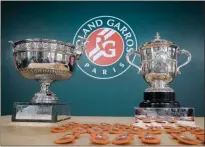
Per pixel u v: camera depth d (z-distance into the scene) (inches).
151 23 90.0
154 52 44.6
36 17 91.4
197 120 42.3
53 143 19.8
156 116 38.4
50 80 42.3
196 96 87.9
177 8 90.2
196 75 88.1
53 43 39.3
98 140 19.7
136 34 89.7
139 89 88.5
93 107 89.0
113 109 88.7
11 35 90.8
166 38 89.6
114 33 89.7
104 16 90.5
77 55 43.2
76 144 19.4
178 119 37.7
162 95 42.8
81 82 89.2
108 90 89.1
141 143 19.7
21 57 39.8
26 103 36.9
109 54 89.4
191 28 89.5
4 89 89.3
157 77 44.6
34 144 19.4
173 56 45.4
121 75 89.0
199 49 88.9
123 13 90.5
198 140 20.6
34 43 39.0
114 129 25.5
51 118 36.0
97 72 89.3
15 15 91.4
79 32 90.4
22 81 89.9
